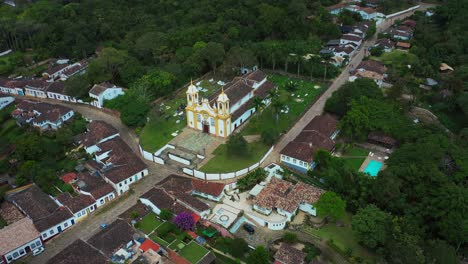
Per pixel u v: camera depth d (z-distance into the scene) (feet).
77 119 446.19
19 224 287.69
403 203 295.69
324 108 442.50
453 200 280.92
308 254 273.54
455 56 540.11
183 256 267.80
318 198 311.68
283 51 542.98
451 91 454.81
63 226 302.45
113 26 641.40
